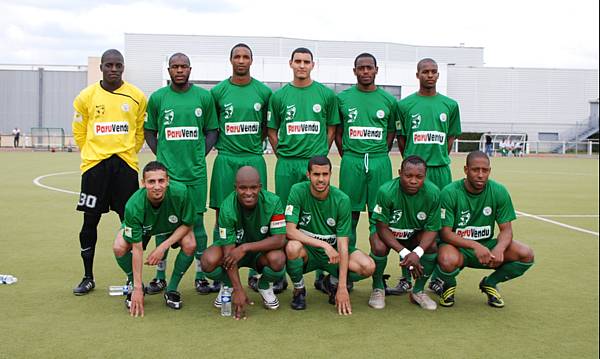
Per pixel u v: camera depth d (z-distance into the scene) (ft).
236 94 18.83
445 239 16.08
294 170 18.93
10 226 27.40
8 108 137.59
